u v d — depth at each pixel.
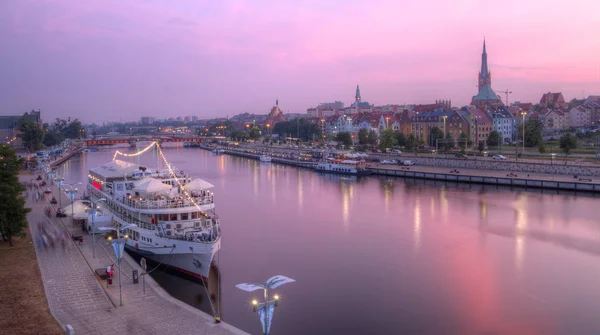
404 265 80.38
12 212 79.50
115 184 89.19
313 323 58.66
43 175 197.00
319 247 91.56
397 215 120.19
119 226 85.94
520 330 57.00
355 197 149.50
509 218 113.69
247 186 179.50
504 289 69.38
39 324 50.03
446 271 77.25
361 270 77.94
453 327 57.88
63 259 72.94
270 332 56.22
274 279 44.47
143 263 65.69
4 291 59.44
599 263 80.38
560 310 62.31
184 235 73.38
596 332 56.34
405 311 62.22
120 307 55.00
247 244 94.00
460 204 132.88
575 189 147.62
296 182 190.25
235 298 66.00
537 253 86.25
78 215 94.00
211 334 48.44
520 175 171.62
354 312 61.91
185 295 66.69
